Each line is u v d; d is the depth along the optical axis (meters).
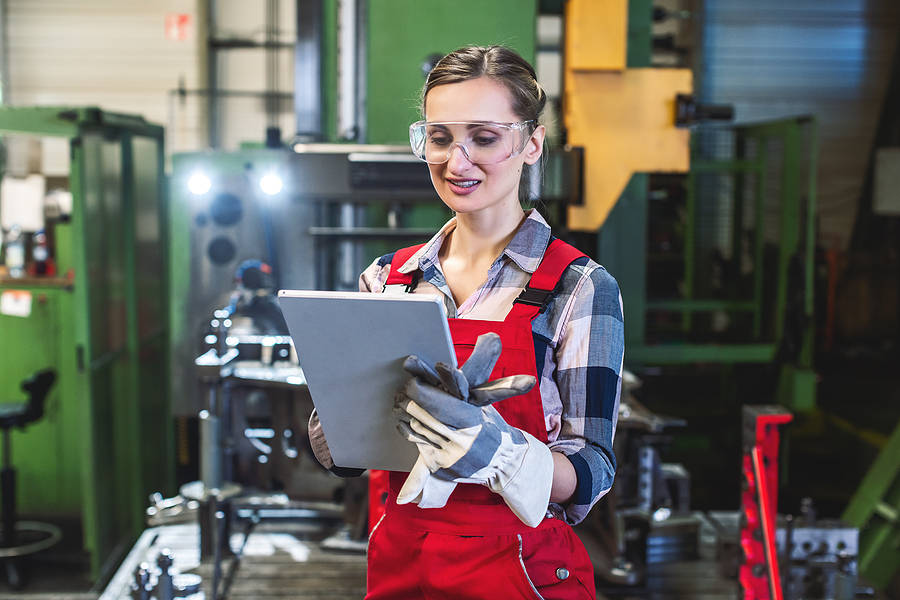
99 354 3.43
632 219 3.72
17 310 4.15
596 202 3.40
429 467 0.87
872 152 6.93
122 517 3.75
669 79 3.35
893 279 7.03
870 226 7.00
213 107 5.94
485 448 0.86
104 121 3.30
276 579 2.59
